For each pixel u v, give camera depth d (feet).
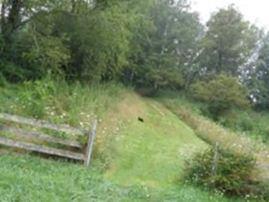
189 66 144.46
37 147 39.50
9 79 63.41
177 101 114.32
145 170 44.73
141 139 60.18
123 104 81.76
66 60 69.67
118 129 59.36
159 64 124.77
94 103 62.49
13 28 67.72
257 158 45.39
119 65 86.74
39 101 50.93
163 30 131.03
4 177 30.07
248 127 116.37
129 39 97.30
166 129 76.59
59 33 72.59
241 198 40.19
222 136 77.82
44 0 66.28
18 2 66.95
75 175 35.22
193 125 89.40
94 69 76.95
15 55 66.59
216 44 145.69
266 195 40.27
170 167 47.14
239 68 155.94
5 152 37.96
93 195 30.86
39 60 65.41
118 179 39.09
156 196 34.24
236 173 40.91
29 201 26.96
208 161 42.34
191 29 139.95
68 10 70.69
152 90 121.80
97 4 72.08
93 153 42.91
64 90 61.93
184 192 36.86
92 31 73.05
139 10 89.51
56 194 29.45
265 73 170.60
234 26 144.97
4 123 43.42
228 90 117.08
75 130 40.73
